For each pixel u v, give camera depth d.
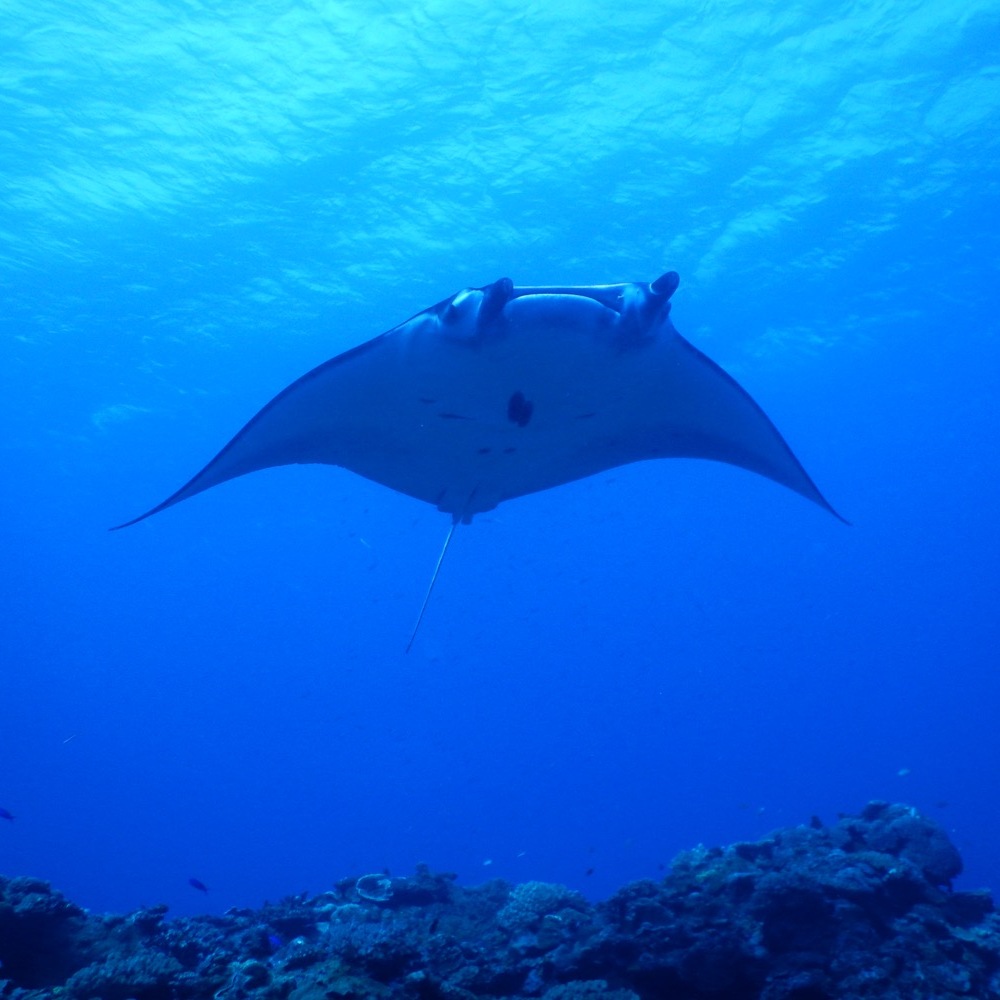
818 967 3.60
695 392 4.96
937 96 14.72
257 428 4.79
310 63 12.98
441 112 14.08
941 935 3.96
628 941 3.80
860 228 18.41
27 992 3.21
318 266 17.73
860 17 12.91
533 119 14.38
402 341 4.33
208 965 3.50
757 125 14.99
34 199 15.62
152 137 14.23
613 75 13.66
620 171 15.75
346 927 4.21
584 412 4.70
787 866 4.44
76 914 4.03
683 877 4.81
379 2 12.06
